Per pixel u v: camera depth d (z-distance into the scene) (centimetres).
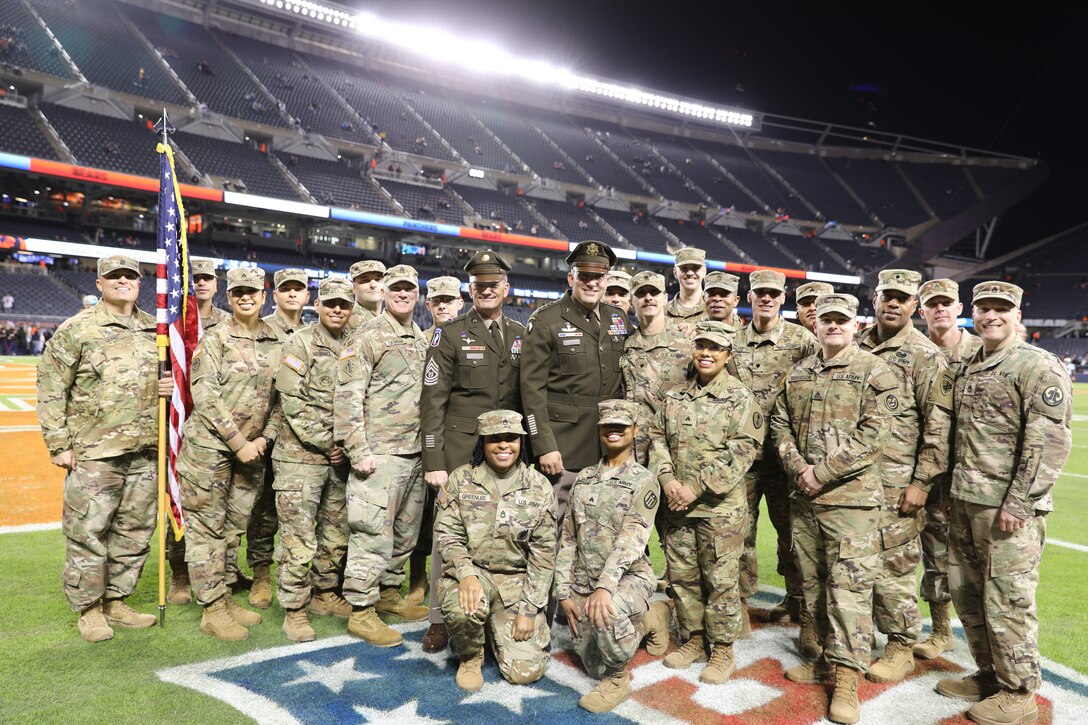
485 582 381
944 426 373
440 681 364
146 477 431
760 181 5350
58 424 397
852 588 354
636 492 376
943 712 346
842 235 5112
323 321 439
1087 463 1165
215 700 333
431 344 434
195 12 4169
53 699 330
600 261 423
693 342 450
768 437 460
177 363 434
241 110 3616
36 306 2833
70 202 3186
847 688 340
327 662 382
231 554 464
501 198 4231
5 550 549
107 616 423
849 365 380
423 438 418
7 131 2825
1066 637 433
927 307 480
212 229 3425
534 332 424
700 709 341
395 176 3909
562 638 433
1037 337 4828
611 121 5566
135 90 3344
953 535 364
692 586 395
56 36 3356
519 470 391
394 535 456
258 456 434
